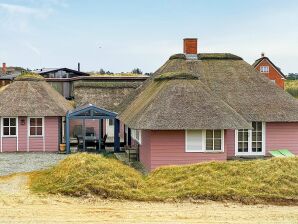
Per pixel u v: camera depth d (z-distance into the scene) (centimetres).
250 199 1850
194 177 2078
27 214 1608
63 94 5250
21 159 3061
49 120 3488
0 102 3478
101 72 7900
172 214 1652
